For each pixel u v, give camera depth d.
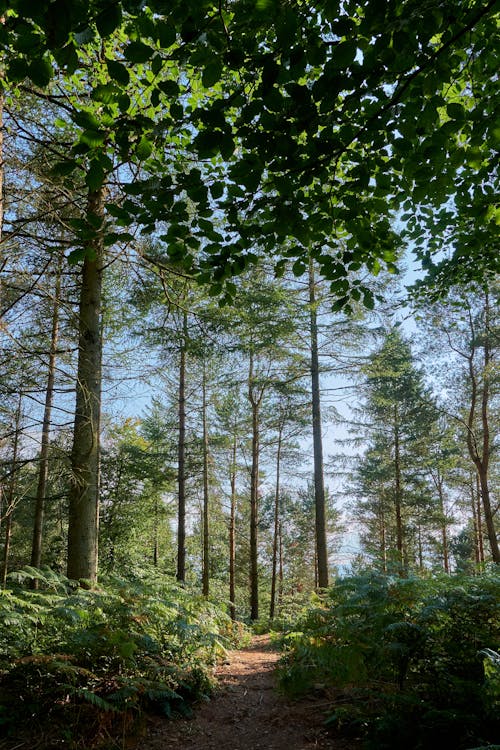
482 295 13.39
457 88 3.74
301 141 3.43
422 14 2.31
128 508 16.39
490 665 3.15
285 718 4.22
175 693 4.33
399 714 3.50
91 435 6.49
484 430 14.71
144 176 5.13
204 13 2.11
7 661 4.18
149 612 5.24
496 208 3.98
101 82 4.92
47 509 15.69
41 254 6.22
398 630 4.10
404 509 22.70
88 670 4.35
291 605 18.14
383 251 3.87
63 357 6.86
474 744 2.88
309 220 3.32
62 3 1.77
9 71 2.10
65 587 5.57
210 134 2.44
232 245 3.27
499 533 22.38
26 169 5.21
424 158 3.11
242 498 21.94
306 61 2.30
